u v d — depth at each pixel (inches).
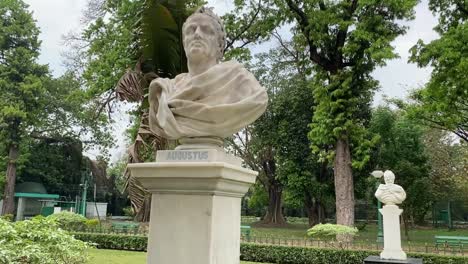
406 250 512.4
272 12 660.7
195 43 129.9
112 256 471.8
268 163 1086.4
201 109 123.0
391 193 410.3
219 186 115.9
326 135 621.0
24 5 1072.8
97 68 592.7
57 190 1197.7
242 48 650.8
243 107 121.3
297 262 497.4
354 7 635.5
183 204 119.1
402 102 808.3
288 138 893.2
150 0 233.8
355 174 848.3
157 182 122.0
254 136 1016.2
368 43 611.8
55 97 1109.1
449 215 1190.9
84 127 1143.0
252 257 521.3
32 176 1163.9
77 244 237.1
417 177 825.5
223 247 120.9
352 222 609.3
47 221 243.6
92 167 1234.6
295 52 938.7
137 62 258.2
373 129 826.8
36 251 195.3
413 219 1156.5
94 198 1245.1
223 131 124.8
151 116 137.0
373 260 392.8
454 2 571.2
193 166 114.9
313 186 887.1
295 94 898.7
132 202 241.4
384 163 831.1
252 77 130.0
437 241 586.9
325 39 639.1
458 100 559.8
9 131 1000.2
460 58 482.9
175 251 117.5
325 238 561.6
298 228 1064.2
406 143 832.3
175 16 242.8
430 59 518.9
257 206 1386.6
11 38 1045.2
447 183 943.7
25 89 984.9
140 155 247.4
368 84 649.6
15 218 1077.1
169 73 253.6
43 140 1152.2
